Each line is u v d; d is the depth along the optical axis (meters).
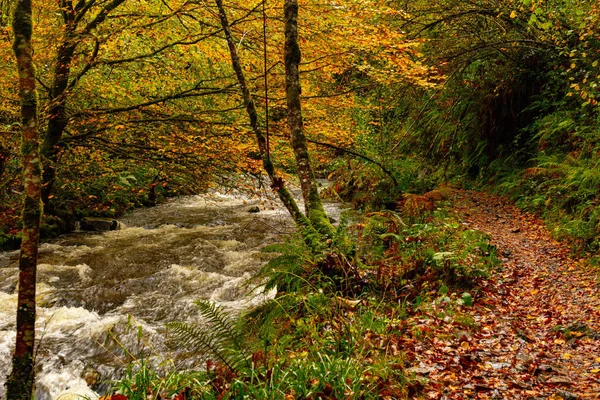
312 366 3.98
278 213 15.45
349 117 11.73
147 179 15.64
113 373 5.52
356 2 8.23
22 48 4.04
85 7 9.28
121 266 9.74
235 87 9.73
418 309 6.01
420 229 8.41
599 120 10.52
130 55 10.34
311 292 5.77
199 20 9.39
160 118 9.66
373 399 3.76
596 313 5.69
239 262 9.95
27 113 4.08
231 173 10.80
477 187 14.83
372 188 14.47
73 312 7.20
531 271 7.61
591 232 8.35
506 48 14.05
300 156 7.82
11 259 10.14
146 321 7.03
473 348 4.96
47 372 5.46
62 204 13.64
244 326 5.46
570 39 11.55
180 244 11.49
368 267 6.79
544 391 4.05
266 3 8.73
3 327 6.68
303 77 10.11
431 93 16.66
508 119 14.70
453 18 14.17
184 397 3.74
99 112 9.47
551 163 11.25
